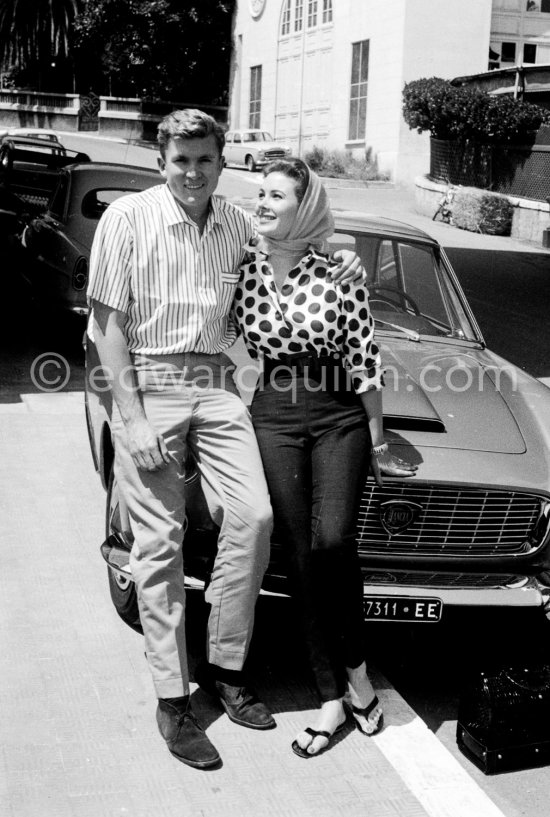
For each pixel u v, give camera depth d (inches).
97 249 121.0
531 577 148.6
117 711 134.5
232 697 133.0
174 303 123.5
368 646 167.2
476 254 690.8
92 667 145.4
